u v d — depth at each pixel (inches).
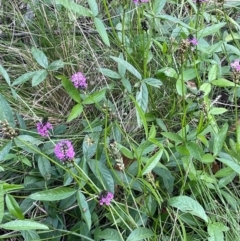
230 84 17.1
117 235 15.0
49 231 15.5
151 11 18.8
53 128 19.1
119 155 14.9
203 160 15.6
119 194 16.6
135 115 18.8
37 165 17.5
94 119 19.0
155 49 19.8
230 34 19.6
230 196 16.2
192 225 16.0
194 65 17.3
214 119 17.2
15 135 14.9
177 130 18.6
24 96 20.3
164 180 16.4
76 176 14.6
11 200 14.2
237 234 15.5
